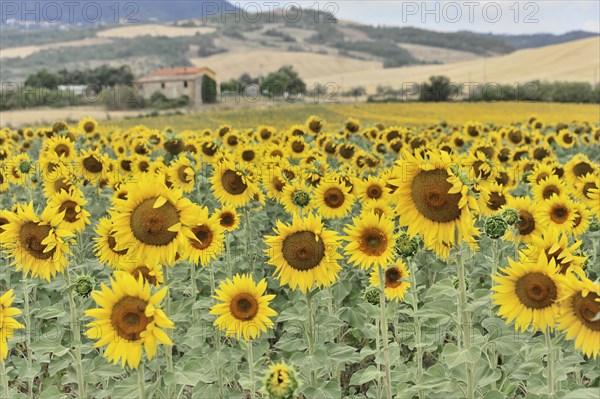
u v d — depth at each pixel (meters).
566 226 7.88
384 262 5.56
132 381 4.72
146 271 5.94
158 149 17.41
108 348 4.34
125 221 4.92
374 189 9.47
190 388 7.36
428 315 4.94
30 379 6.47
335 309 7.76
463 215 4.64
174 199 4.90
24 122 59.19
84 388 5.67
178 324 7.29
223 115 68.38
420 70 173.38
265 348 6.19
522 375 5.37
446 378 4.96
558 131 22.23
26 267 5.75
